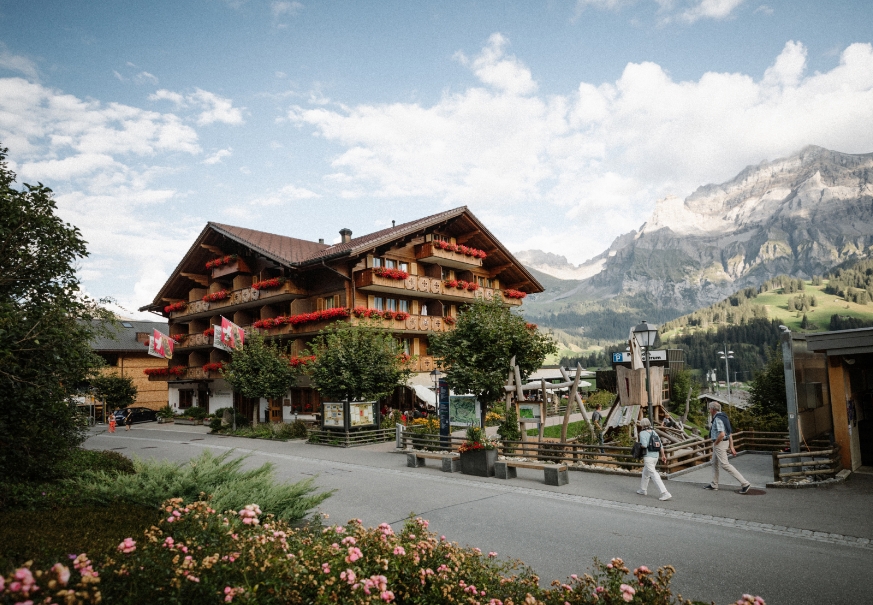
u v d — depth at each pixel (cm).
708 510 1044
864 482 1228
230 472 882
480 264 3731
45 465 971
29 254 977
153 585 398
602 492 1227
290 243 4150
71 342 968
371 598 430
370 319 2967
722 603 628
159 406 5322
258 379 2911
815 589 665
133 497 796
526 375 1995
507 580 533
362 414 2344
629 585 480
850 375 1426
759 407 2255
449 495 1229
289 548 522
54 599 352
